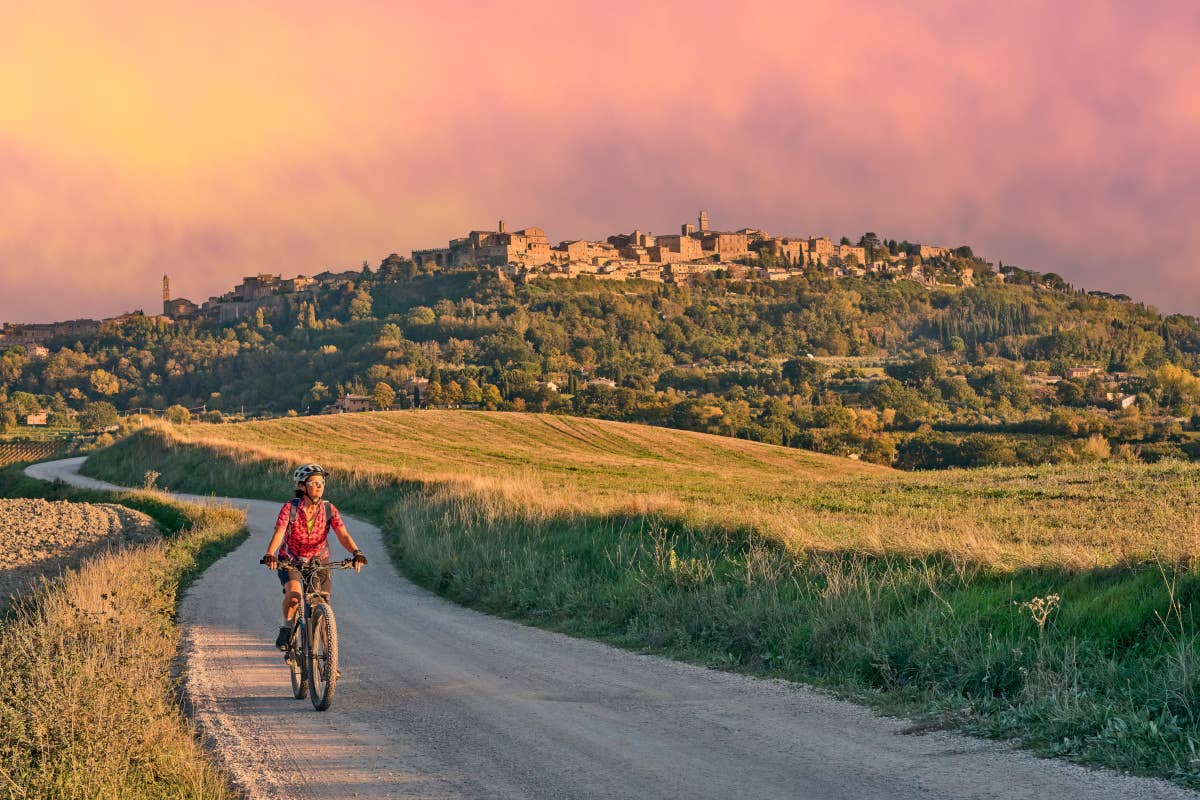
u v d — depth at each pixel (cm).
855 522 2659
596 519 2425
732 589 1489
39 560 3353
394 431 12888
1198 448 16225
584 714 1001
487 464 8969
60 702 890
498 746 895
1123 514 2766
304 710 1064
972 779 748
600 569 1880
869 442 18012
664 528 2127
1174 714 848
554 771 812
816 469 11975
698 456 12494
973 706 950
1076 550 1438
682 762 821
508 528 2430
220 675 1265
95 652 1120
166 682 1160
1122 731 813
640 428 14212
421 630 1596
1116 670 947
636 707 1025
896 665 1090
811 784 751
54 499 7300
